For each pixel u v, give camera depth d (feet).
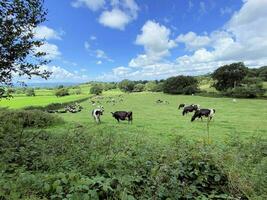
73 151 30.27
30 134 42.75
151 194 20.27
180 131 74.79
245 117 125.90
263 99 258.37
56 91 380.17
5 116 71.72
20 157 27.76
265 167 28.81
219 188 22.89
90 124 94.63
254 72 407.85
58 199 17.97
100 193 18.80
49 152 30.42
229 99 258.78
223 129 81.97
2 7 33.73
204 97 290.35
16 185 18.88
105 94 409.28
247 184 23.35
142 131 71.20
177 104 220.02
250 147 38.63
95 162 24.45
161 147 32.83
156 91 432.25
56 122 81.35
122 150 31.63
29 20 35.32
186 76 376.07
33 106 206.28
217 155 25.72
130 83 498.28
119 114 104.37
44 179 19.76
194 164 24.22
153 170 22.77
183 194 20.72
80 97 330.13
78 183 18.74
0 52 34.27
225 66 359.87
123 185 19.85
